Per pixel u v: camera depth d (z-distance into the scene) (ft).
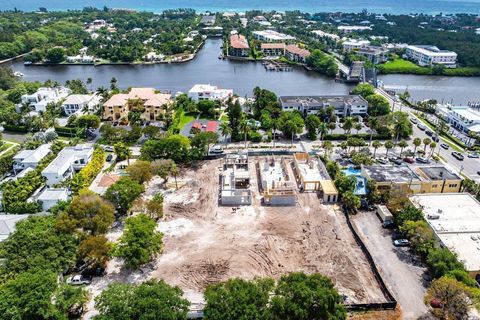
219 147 563.89
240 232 381.19
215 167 510.17
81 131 606.14
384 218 391.86
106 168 504.84
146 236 325.62
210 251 354.33
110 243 330.75
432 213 378.53
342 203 431.43
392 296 299.38
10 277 280.72
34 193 441.27
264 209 419.95
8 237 319.27
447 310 274.36
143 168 436.76
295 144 583.58
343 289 311.47
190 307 290.35
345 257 347.97
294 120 610.24
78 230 347.97
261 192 454.40
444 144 574.56
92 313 287.07
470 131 601.21
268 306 267.18
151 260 342.23
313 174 483.10
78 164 497.46
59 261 300.40
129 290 262.26
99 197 375.04
